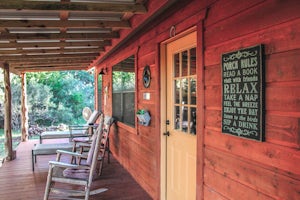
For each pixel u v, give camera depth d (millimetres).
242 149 1742
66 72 15219
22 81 8641
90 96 15727
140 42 3814
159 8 2574
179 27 2592
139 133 3973
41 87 13961
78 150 4965
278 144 1469
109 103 6195
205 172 2186
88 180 3084
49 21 3301
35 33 3975
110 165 5121
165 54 3146
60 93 14836
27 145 7793
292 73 1381
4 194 3713
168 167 3168
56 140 8719
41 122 13883
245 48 1688
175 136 2996
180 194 2896
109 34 4242
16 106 13258
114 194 3660
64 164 3068
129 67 4500
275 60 1484
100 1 2703
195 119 2600
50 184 3078
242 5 1729
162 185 3209
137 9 2846
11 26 3207
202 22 2184
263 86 1555
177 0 2439
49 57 6086
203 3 2172
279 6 1456
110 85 6016
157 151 3229
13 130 13062
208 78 2123
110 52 5309
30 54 5590
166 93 3160
